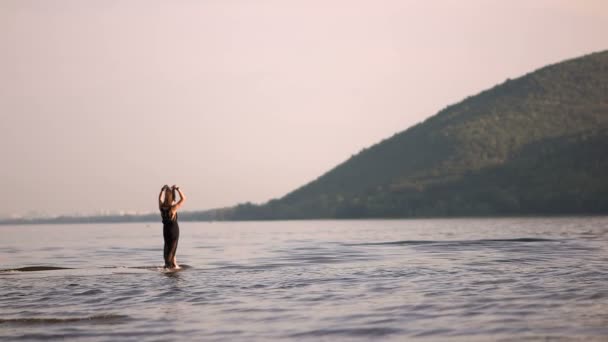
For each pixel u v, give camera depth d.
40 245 43.94
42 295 15.49
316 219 172.38
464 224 80.12
